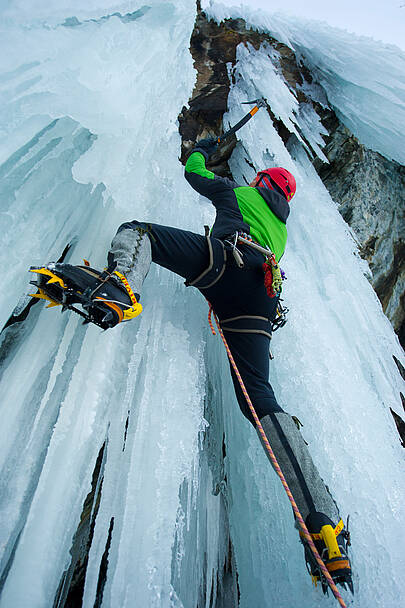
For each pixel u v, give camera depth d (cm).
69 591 152
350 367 236
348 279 285
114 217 197
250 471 210
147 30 221
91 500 171
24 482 145
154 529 151
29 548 133
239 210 187
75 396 162
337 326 260
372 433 214
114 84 187
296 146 324
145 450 166
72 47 179
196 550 189
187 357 189
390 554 178
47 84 166
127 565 146
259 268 176
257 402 156
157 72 219
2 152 156
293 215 290
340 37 324
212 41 296
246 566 199
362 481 192
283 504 191
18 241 165
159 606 141
